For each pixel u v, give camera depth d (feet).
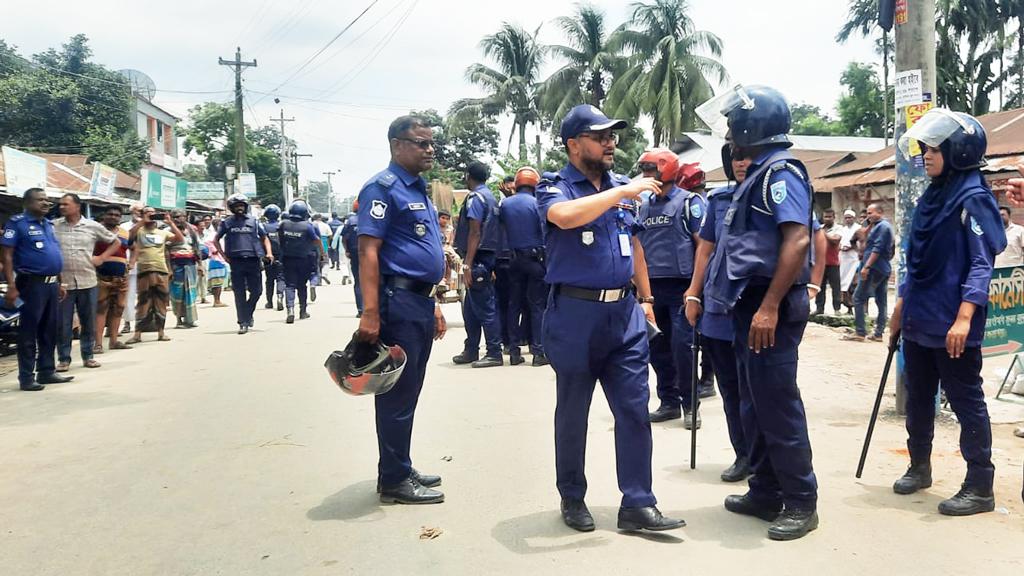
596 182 11.96
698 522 12.23
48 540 11.99
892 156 61.11
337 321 39.68
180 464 15.85
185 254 39.04
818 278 15.01
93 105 108.06
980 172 12.54
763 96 11.29
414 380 13.30
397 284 13.02
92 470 15.55
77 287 27.30
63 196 27.12
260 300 53.67
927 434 13.23
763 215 11.12
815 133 164.76
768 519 12.26
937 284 12.45
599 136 11.52
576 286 11.57
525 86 132.67
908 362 13.19
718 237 13.53
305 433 18.06
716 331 13.66
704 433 17.60
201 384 24.18
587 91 121.90
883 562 10.53
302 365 27.02
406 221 13.03
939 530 11.63
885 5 18.15
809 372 24.77
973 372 12.31
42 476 15.23
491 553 11.16
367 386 12.37
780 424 11.34
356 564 10.91
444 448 16.56
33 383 24.06
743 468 14.14
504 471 14.93
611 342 11.71
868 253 31.58
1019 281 17.31
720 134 12.63
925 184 17.37
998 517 12.12
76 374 26.55
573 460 12.05
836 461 15.10
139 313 33.78
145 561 11.16
